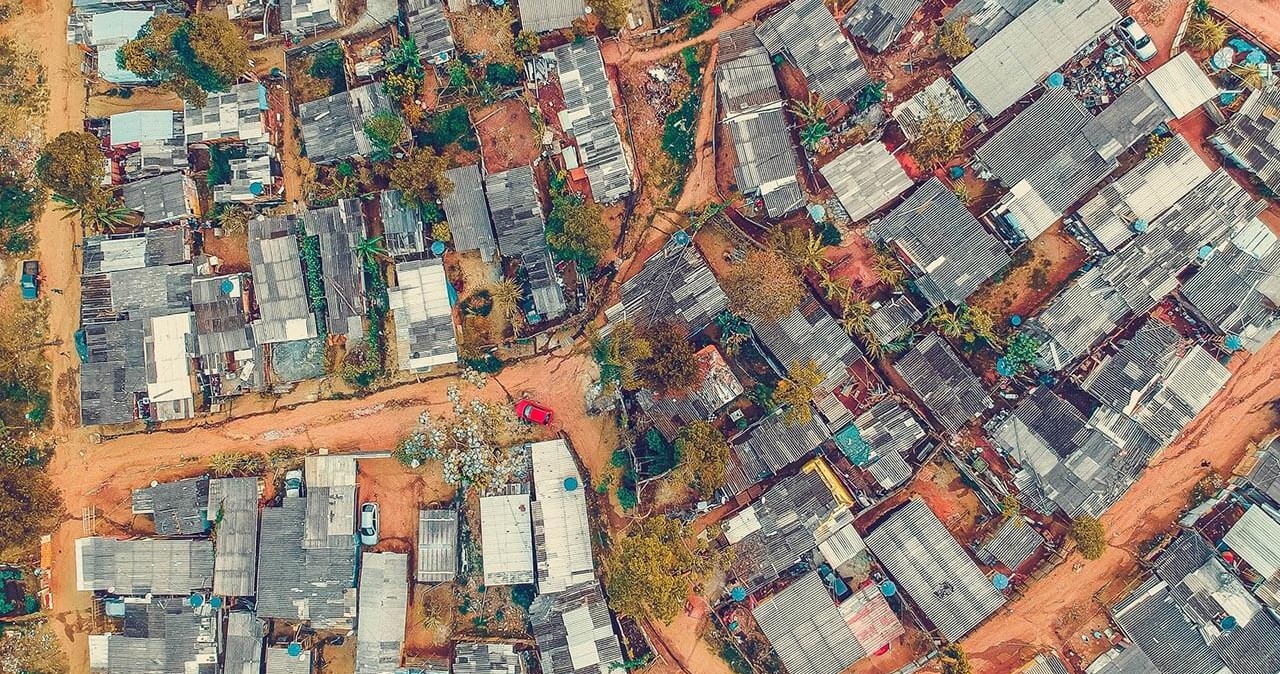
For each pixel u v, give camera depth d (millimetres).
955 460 45938
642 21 48469
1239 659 43031
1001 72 44531
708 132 47594
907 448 45594
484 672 46406
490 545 46750
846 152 45469
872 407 45969
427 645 47844
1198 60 44781
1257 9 44781
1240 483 44375
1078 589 45750
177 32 45156
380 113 47750
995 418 45938
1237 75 44156
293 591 46875
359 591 47062
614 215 48500
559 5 47562
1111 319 44281
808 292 46156
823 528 45812
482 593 47781
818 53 45594
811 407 45812
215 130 48344
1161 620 44000
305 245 48500
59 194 47625
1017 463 45094
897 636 45906
